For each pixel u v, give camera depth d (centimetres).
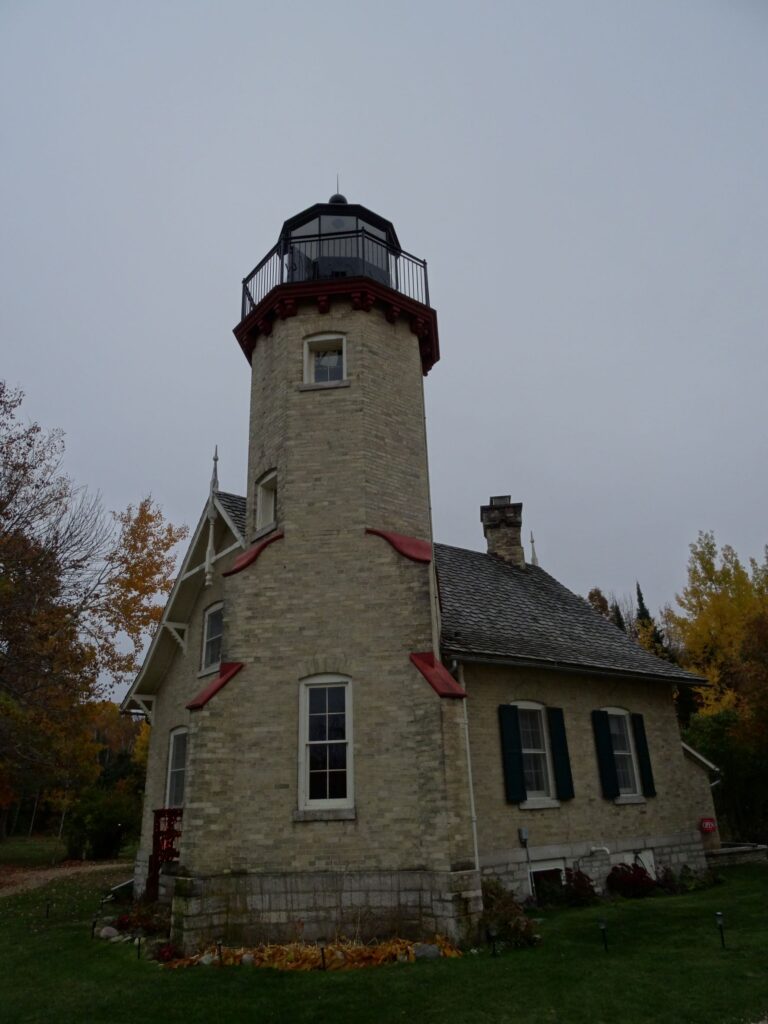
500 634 1571
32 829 4400
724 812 2269
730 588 3297
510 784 1372
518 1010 711
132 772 3741
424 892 1003
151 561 3091
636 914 1182
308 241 1616
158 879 1445
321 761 1123
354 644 1172
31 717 2252
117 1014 744
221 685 1148
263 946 982
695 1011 690
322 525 1273
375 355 1434
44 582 1944
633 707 1758
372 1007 738
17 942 1178
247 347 1602
